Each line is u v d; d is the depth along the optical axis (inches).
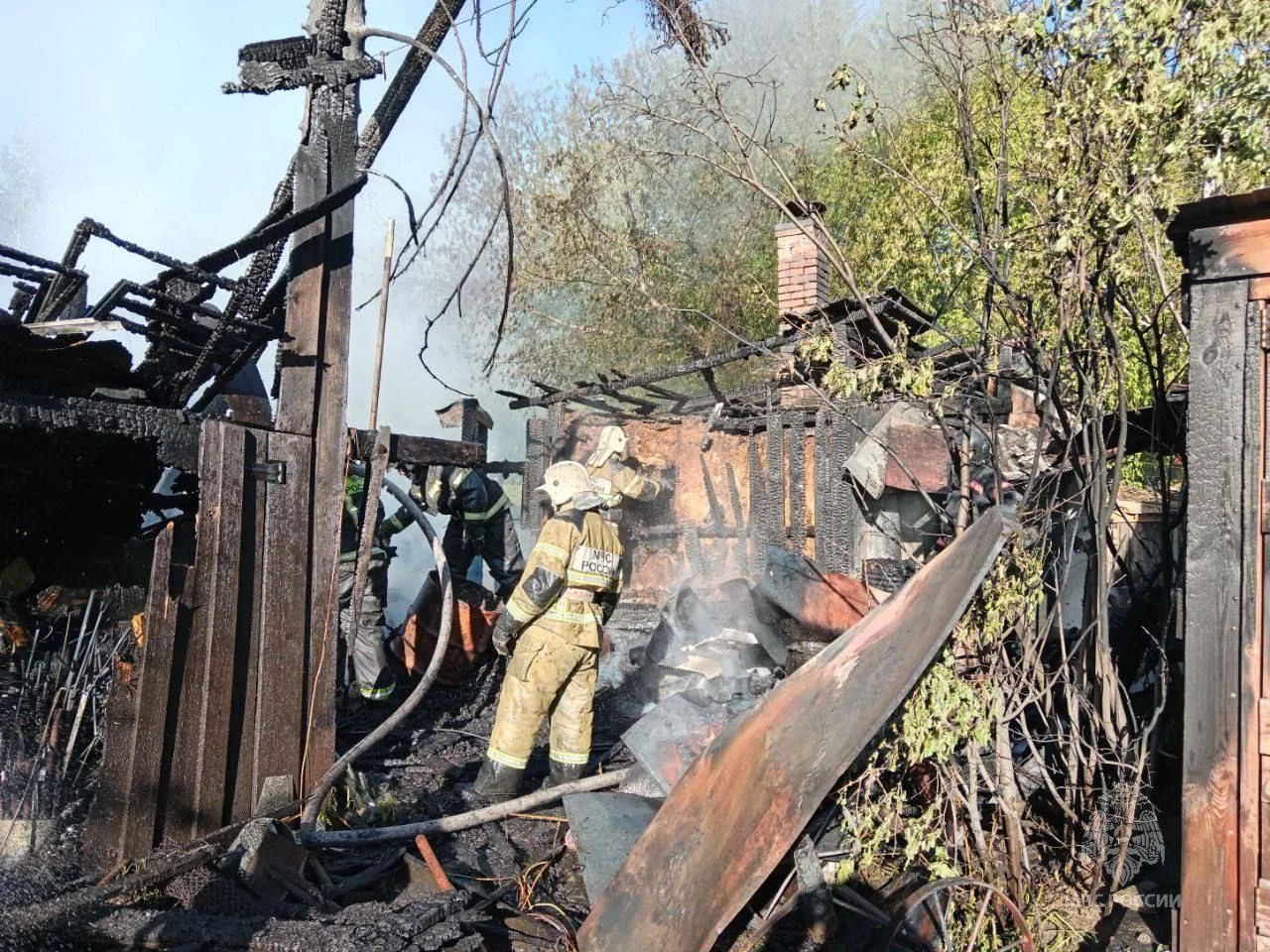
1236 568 112.3
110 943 119.2
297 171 171.9
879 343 281.0
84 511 201.2
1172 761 171.6
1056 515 164.1
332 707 172.1
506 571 282.0
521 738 178.7
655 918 110.7
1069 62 134.4
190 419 154.3
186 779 146.4
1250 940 108.7
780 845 97.7
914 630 110.0
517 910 136.2
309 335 172.2
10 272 150.2
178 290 181.5
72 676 159.5
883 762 119.1
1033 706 168.7
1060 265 140.6
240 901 128.2
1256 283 112.3
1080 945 126.9
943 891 121.1
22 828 140.2
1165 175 133.6
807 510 329.1
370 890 140.8
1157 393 156.6
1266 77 121.9
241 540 157.3
